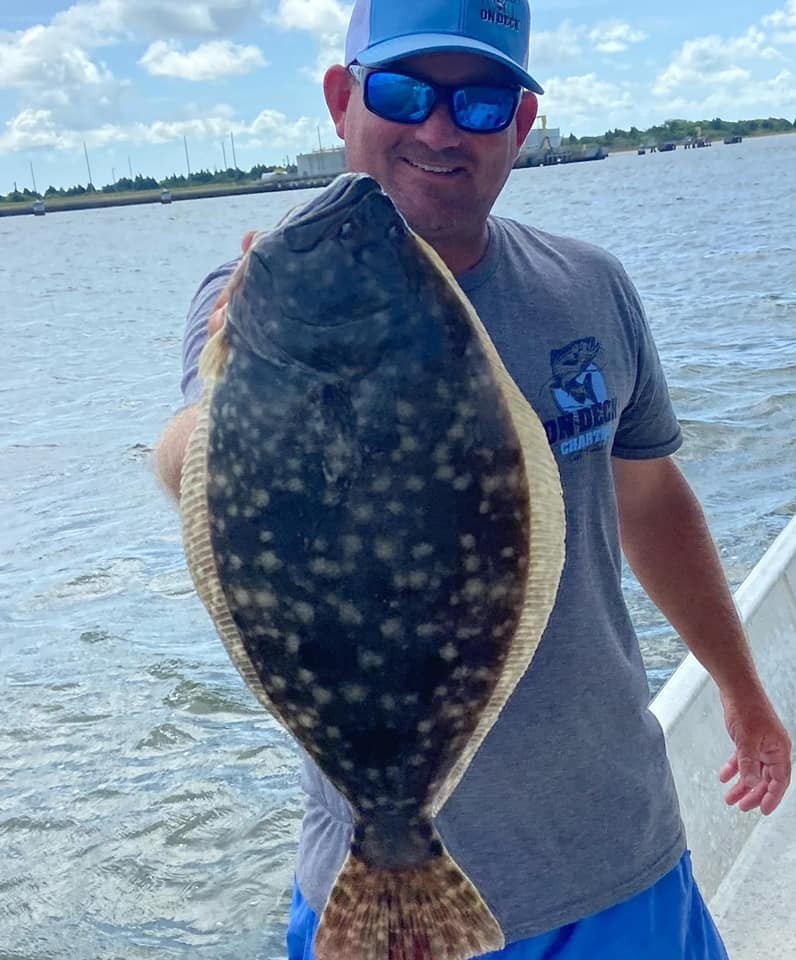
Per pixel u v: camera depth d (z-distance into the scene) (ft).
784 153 452.35
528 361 8.41
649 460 9.93
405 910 6.71
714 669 10.50
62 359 76.33
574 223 157.89
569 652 8.46
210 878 18.25
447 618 6.19
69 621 27.45
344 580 6.05
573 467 8.52
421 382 5.98
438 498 6.04
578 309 8.66
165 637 26.25
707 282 83.56
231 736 21.97
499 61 7.66
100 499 37.86
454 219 8.05
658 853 8.80
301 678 6.26
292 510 6.00
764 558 15.61
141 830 19.30
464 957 6.67
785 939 11.50
